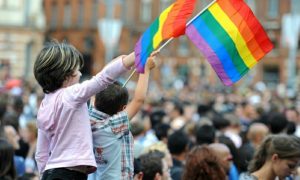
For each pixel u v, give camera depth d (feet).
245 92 309.63
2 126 67.00
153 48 43.70
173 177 66.64
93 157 37.68
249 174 47.37
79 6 536.01
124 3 549.54
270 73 537.65
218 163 45.93
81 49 535.60
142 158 55.36
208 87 414.62
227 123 99.55
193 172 45.60
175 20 43.27
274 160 46.42
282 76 530.27
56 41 40.22
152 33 44.06
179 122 121.49
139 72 43.06
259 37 47.91
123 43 544.62
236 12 47.96
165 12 44.37
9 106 119.55
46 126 38.19
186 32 48.21
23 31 400.26
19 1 399.24
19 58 399.24
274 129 89.56
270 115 96.32
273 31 538.47
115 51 509.35
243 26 47.75
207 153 45.98
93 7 531.91
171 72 565.94
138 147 68.03
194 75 559.79
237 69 48.08
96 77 37.17
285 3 533.96
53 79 38.11
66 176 37.35
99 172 41.86
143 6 573.33
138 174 53.52
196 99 268.21
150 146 68.28
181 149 70.79
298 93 294.25
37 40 410.93
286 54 527.40
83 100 37.22
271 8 540.93
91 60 536.01
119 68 37.17
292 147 46.09
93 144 41.83
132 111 43.21
